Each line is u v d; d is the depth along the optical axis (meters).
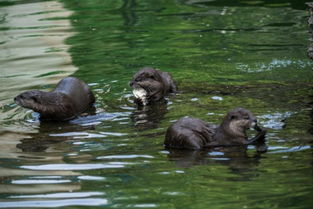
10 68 30.97
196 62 30.91
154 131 22.39
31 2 45.78
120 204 16.30
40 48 34.25
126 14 41.28
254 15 39.28
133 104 25.88
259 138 20.75
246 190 16.88
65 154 20.42
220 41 34.16
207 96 26.08
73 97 25.23
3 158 20.22
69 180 18.11
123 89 27.75
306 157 19.03
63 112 24.52
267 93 25.91
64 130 23.17
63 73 29.88
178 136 20.58
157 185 17.48
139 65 30.77
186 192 16.91
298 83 27.14
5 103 26.31
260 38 34.25
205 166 18.84
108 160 19.62
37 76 29.55
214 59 31.20
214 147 20.53
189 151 20.22
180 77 28.81
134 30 37.19
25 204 16.55
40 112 24.41
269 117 22.84
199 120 21.27
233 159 19.34
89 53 33.03
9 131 23.22
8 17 41.16
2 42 35.56
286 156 19.25
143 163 19.28
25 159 20.06
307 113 23.08
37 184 17.91
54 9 43.25
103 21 39.56
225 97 25.75
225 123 20.86
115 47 33.88
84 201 16.58
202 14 40.34
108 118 24.27
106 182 17.84
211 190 16.98
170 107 25.02
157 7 42.97
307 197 16.23
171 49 33.16
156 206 16.06
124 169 18.83
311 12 29.20
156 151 20.34
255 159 19.19
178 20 39.12
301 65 29.66
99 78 29.14
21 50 33.97
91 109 25.59
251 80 27.94
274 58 30.88
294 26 36.12
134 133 22.28
